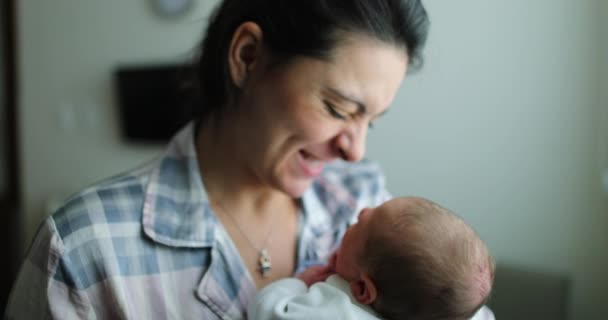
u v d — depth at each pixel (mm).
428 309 758
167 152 897
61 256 708
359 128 741
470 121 2482
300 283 837
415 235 771
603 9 2170
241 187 867
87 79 3299
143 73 3121
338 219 1017
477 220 2525
